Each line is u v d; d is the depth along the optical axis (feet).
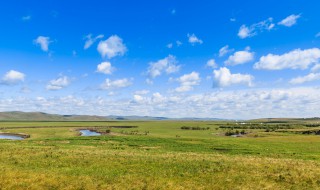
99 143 244.42
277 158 159.74
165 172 110.73
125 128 655.76
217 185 94.84
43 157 134.82
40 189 86.33
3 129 585.22
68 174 103.45
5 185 87.56
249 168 118.52
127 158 136.98
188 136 393.29
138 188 89.76
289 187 94.48
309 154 187.21
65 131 511.81
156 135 411.95
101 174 105.09
